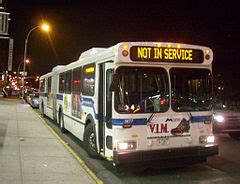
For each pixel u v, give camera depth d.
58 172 8.30
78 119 12.38
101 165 9.88
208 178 8.54
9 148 10.92
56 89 17.89
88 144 10.73
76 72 13.00
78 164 9.17
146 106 8.54
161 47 8.77
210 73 9.25
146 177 8.66
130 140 8.35
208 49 9.23
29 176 7.86
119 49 8.40
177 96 8.81
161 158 8.51
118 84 8.39
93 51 11.49
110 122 8.74
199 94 9.08
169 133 8.66
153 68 8.68
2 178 7.62
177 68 8.89
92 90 10.55
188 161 8.98
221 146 12.80
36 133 14.44
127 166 8.77
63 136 15.16
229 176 8.73
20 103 40.44
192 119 8.89
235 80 34.88
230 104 15.27
